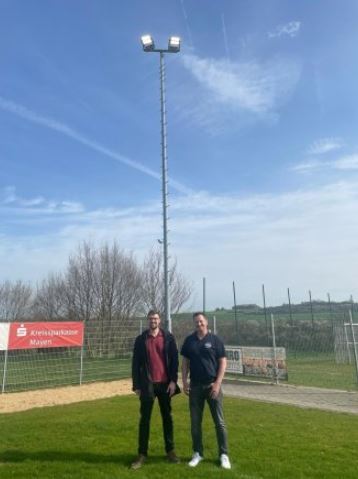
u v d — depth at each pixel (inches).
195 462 243.0
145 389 256.8
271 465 237.6
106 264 1288.1
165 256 667.4
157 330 267.3
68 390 577.9
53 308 1393.9
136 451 269.0
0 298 1552.7
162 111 697.0
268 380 605.9
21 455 262.7
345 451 263.3
